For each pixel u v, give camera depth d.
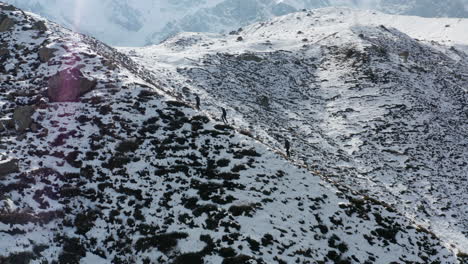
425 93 69.19
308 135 53.19
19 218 17.36
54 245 17.25
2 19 42.03
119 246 18.25
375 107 62.59
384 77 71.44
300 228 20.48
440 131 57.59
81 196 20.56
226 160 24.75
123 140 25.00
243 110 53.78
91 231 18.78
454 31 138.00
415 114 60.75
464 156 52.38
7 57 35.16
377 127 56.81
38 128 25.09
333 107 64.44
